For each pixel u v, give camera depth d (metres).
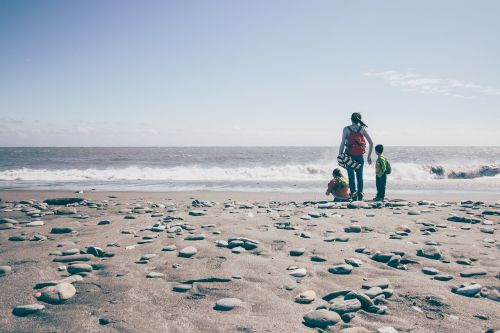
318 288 3.04
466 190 12.70
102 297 2.82
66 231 5.25
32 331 2.26
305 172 21.05
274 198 10.08
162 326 2.35
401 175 19.73
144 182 16.64
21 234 5.12
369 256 3.92
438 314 2.51
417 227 5.38
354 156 8.46
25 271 3.41
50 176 19.36
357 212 6.76
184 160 42.72
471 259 3.80
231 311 2.59
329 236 4.76
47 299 2.72
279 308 2.64
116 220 6.24
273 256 3.95
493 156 55.91
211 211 7.25
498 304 2.68
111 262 3.74
